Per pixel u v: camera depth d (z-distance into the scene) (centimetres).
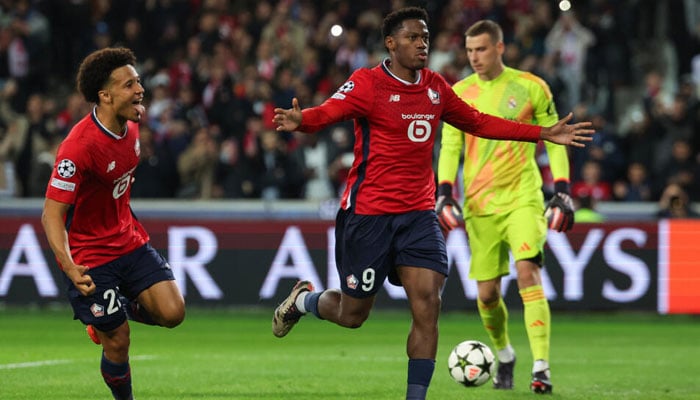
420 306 2308
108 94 2252
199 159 6216
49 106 6881
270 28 7344
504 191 2991
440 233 2364
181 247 5506
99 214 2328
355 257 2395
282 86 6794
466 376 2900
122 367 2372
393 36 2319
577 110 6525
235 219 5519
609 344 4444
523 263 2933
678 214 5584
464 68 6881
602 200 6069
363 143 2358
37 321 5181
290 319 2748
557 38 7319
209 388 3003
